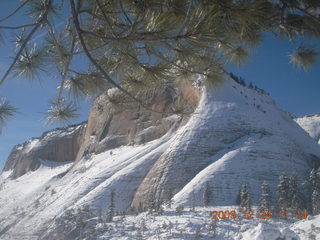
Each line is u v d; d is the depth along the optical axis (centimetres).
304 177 9888
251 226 5475
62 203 11844
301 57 418
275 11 384
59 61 392
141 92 423
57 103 417
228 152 11006
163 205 8425
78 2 344
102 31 402
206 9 292
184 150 11450
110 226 6372
